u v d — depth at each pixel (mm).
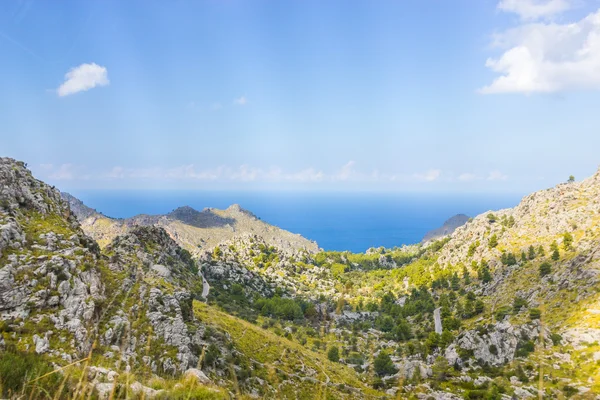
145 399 12984
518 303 133875
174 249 174375
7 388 12016
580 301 113000
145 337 52906
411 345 108562
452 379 85625
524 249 189750
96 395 12172
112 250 117000
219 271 197125
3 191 70688
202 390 15805
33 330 43500
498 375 77125
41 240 62875
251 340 88750
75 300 50750
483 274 183500
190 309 79812
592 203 187375
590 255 138750
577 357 55594
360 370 86750
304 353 92750
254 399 16812
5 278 49188
